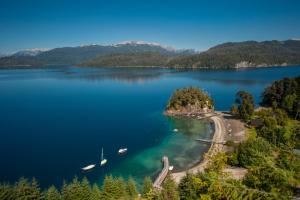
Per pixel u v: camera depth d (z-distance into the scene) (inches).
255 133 5393.7
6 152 5118.1
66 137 5979.3
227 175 1293.1
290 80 7805.1
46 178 4106.8
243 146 3695.9
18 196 2827.3
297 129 2351.1
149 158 4761.3
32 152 5113.2
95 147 5349.4
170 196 2699.3
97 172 4291.3
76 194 2965.1
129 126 6815.9
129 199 3068.4
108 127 6756.9
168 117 7598.4
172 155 4849.9
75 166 4505.4
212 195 1123.9
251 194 980.6
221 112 7716.5
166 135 6018.7
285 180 1070.4
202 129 6328.7
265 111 6491.1
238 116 7032.5
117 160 4722.0
